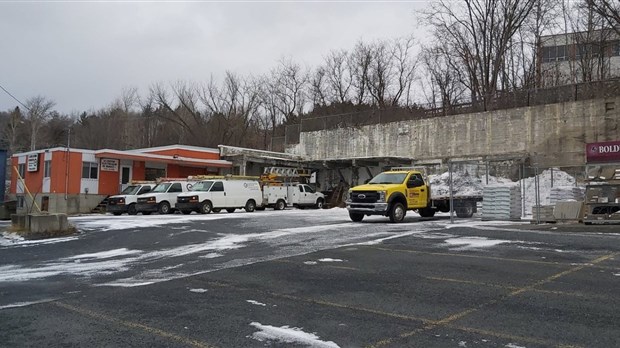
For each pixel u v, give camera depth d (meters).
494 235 14.27
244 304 7.05
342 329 5.75
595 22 35.25
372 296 7.34
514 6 39.94
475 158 32.91
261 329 5.82
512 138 31.44
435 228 16.80
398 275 8.84
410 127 36.91
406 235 14.80
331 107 60.31
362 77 60.62
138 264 11.03
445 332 5.54
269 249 12.68
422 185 21.23
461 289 7.62
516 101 32.03
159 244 14.41
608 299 6.77
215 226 19.00
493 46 41.53
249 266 10.22
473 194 24.97
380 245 12.77
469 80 43.66
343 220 21.52
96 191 34.06
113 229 18.55
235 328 5.88
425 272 9.05
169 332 5.77
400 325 5.85
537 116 30.45
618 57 42.91
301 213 27.50
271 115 66.12
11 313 6.81
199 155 40.06
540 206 18.58
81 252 13.19
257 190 30.64
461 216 22.52
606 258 10.01
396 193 19.83
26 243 15.11
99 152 34.03
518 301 6.80
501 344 5.09
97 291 8.20
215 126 62.59
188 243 14.47
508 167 30.56
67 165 32.97
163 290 8.12
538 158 29.86
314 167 40.50
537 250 11.27
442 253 11.20
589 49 38.75
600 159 16.89
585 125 28.59
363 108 57.16
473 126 33.34
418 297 7.20
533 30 40.75
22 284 8.94
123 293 7.98
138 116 71.75
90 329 5.96
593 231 14.88
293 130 46.06
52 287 8.64
